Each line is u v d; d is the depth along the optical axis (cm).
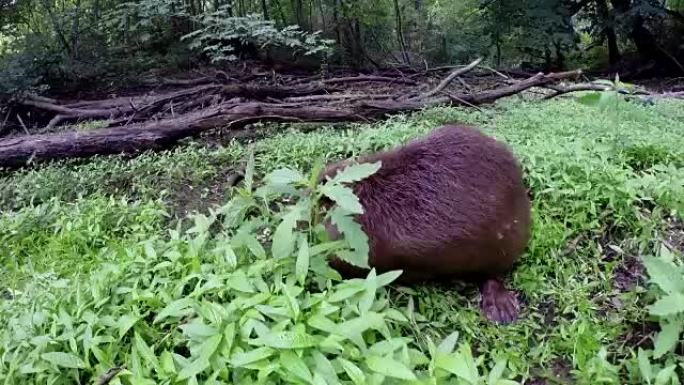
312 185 92
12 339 86
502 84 307
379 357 73
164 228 149
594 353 95
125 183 176
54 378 80
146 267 100
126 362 80
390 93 288
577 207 129
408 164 107
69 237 139
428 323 102
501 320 106
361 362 75
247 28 342
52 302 94
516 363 96
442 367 73
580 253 120
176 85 360
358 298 86
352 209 86
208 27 352
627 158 152
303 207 92
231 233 119
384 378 72
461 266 105
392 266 104
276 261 90
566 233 123
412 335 98
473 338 102
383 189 104
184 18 414
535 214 126
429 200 102
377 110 222
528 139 166
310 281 93
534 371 96
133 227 144
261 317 80
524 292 112
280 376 72
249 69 388
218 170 178
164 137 208
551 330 104
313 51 356
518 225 107
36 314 89
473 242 102
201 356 74
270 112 217
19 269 131
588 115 196
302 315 79
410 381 72
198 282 91
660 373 82
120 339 85
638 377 89
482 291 111
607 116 182
